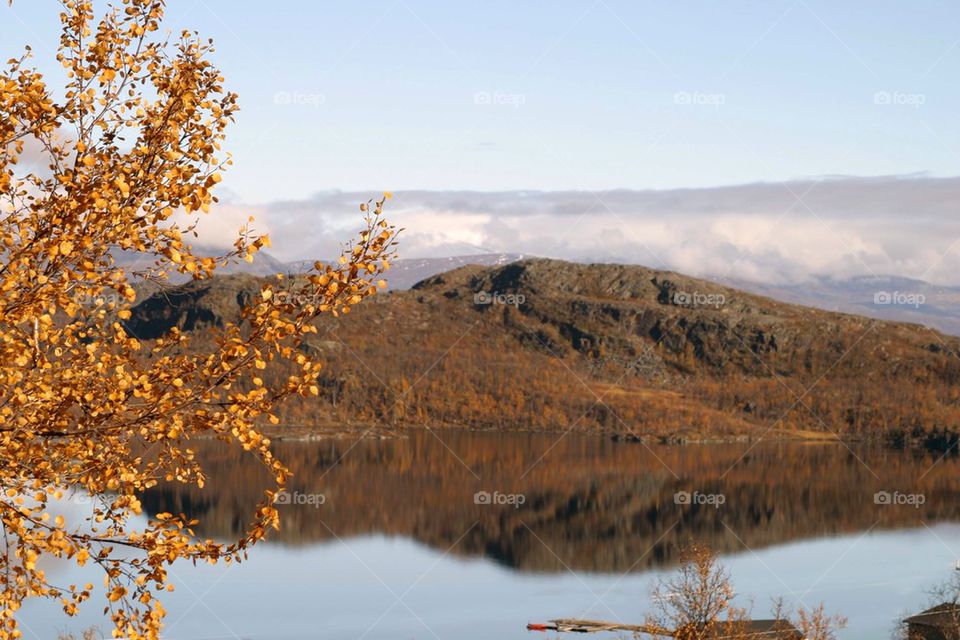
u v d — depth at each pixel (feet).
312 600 379.55
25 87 36.68
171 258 36.55
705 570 159.63
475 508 578.25
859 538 529.86
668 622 175.42
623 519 572.10
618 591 409.28
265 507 37.52
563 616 365.40
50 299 35.14
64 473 37.11
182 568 425.28
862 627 331.16
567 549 494.59
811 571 442.09
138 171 37.01
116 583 36.52
